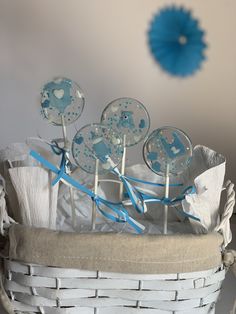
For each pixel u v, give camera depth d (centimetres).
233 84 95
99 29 91
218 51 94
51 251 44
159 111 95
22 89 92
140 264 45
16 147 60
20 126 93
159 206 64
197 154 60
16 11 90
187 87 95
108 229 57
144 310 47
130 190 55
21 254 45
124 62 93
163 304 47
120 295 46
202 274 47
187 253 45
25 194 51
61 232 45
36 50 91
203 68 94
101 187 63
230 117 96
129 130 57
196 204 50
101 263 44
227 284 63
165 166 53
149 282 46
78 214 62
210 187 52
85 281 46
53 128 93
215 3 92
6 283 48
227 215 49
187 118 96
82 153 52
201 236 46
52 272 45
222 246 50
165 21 92
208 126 96
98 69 93
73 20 91
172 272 45
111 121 58
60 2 90
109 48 92
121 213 55
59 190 62
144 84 94
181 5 92
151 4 91
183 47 93
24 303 48
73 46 92
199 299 48
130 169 64
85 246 44
